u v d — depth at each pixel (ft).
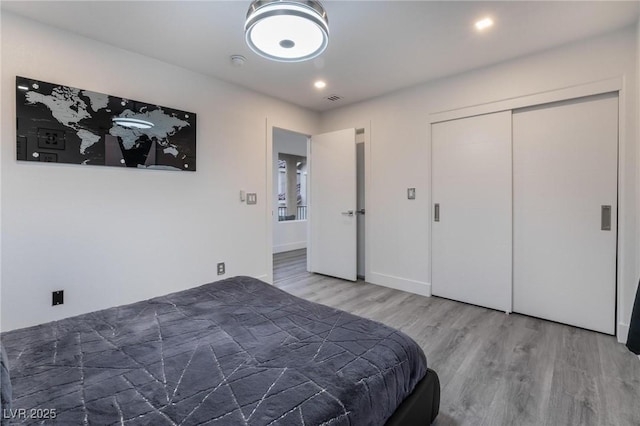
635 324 4.74
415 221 11.34
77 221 7.69
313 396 2.98
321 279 13.52
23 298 6.98
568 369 6.31
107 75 8.10
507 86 9.15
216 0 6.34
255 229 11.73
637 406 5.17
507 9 6.63
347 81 10.67
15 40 6.77
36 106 7.02
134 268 8.68
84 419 2.57
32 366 3.35
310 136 14.37
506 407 5.19
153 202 9.04
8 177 6.75
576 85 8.05
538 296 8.96
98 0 6.31
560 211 8.52
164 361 3.49
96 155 7.90
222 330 4.31
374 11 6.68
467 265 10.23
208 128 10.23
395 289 11.96
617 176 7.70
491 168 9.60
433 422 4.83
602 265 7.96
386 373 3.63
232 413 2.69
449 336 7.86
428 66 9.51
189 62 9.20
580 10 6.66
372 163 12.57
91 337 4.05
